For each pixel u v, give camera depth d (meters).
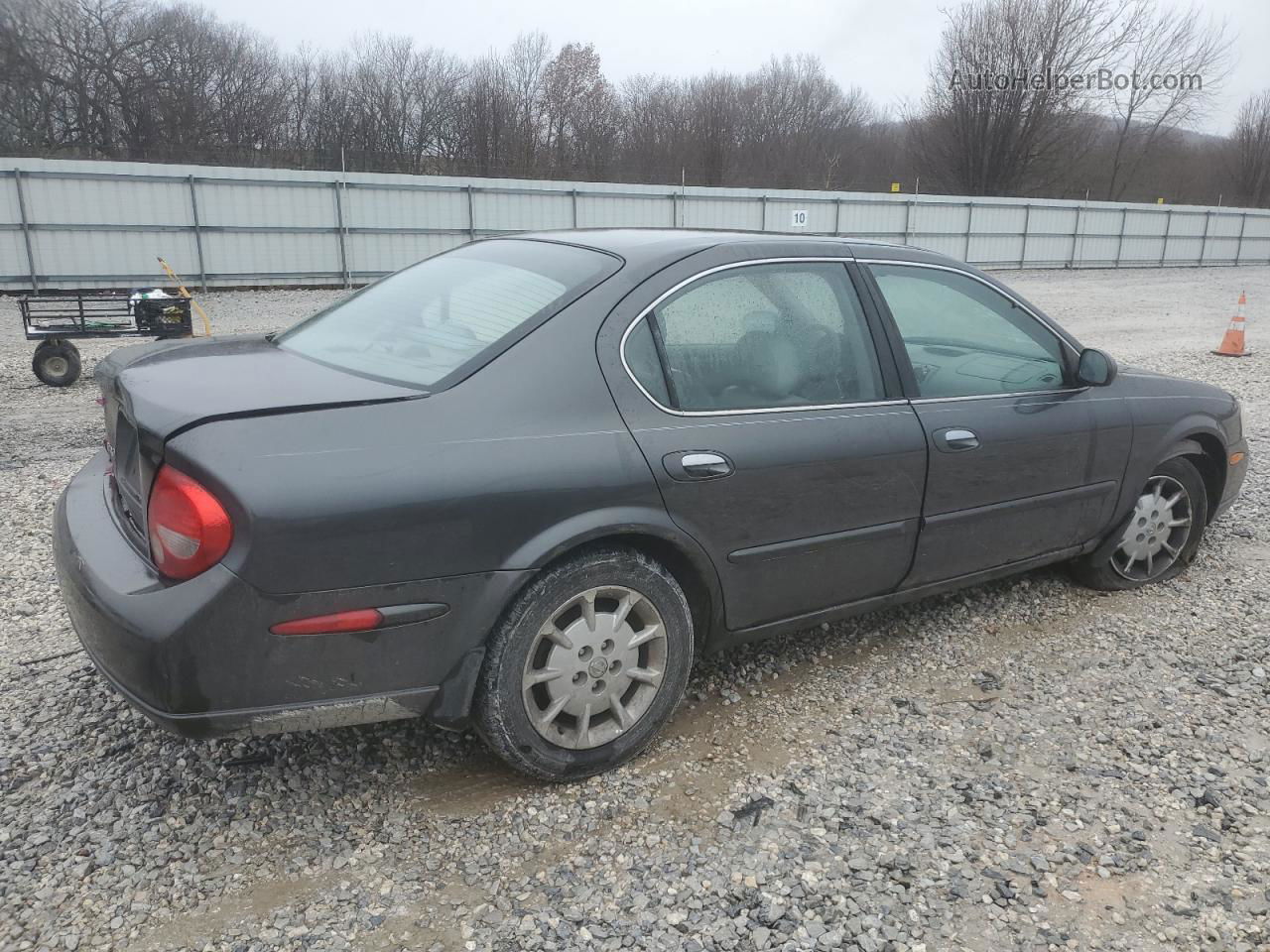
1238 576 4.69
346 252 23.78
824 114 52.28
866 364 3.35
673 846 2.58
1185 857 2.59
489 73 43.84
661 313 2.92
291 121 42.91
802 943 2.24
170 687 2.26
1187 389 4.47
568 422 2.66
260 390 2.53
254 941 2.20
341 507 2.30
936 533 3.50
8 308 17.48
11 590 4.12
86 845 2.49
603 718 2.91
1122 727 3.25
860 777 2.92
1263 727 3.27
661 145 47.56
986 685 3.54
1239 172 57.88
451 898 2.36
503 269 3.18
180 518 2.25
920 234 31.97
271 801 2.71
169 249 21.81
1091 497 4.04
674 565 2.96
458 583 2.49
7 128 38.59
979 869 2.51
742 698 3.40
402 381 2.65
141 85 40.66
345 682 2.41
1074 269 35.12
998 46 46.22
